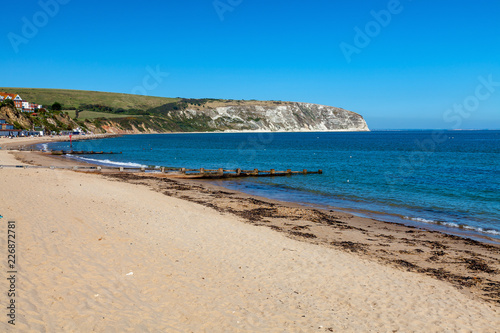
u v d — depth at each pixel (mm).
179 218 16188
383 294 9211
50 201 16766
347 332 7109
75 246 10688
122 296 7828
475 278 11000
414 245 14641
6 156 51750
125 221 14578
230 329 6871
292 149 98500
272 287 9211
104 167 40688
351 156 72562
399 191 29844
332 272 10602
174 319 7074
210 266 10398
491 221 19859
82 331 6246
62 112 176000
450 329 7523
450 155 74688
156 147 100625
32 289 7578
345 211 21875
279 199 25859
